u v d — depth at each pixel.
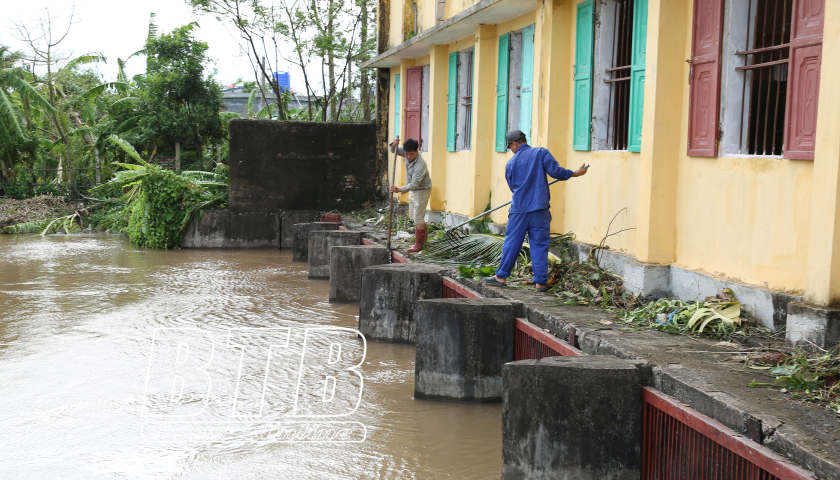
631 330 5.39
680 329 5.36
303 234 14.55
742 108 5.90
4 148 22.50
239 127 16.95
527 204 7.02
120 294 10.73
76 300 10.23
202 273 12.91
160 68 20.30
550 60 8.80
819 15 4.89
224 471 4.68
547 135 8.90
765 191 5.41
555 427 4.27
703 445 3.73
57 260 14.41
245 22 18.98
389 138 17.52
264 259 15.08
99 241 17.91
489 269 7.96
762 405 3.64
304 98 31.84
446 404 6.11
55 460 4.84
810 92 4.98
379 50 16.97
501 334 6.19
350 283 10.30
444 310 6.17
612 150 7.85
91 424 5.50
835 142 4.46
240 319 9.09
